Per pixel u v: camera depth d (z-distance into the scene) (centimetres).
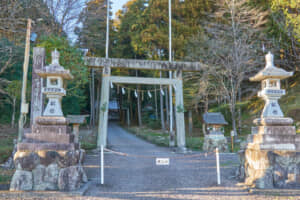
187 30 2177
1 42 1509
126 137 2436
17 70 1917
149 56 2370
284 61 2080
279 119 604
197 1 2189
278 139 592
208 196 534
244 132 1992
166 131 2527
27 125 1909
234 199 511
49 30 1714
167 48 2242
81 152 621
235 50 1839
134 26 2423
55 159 539
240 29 1983
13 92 1562
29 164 529
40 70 582
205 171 815
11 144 1208
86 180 652
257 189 554
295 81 2183
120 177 729
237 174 711
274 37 2000
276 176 571
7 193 500
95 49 2827
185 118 2800
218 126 1413
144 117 3606
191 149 1515
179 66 1498
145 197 527
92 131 2411
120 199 508
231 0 1902
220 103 2422
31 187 529
